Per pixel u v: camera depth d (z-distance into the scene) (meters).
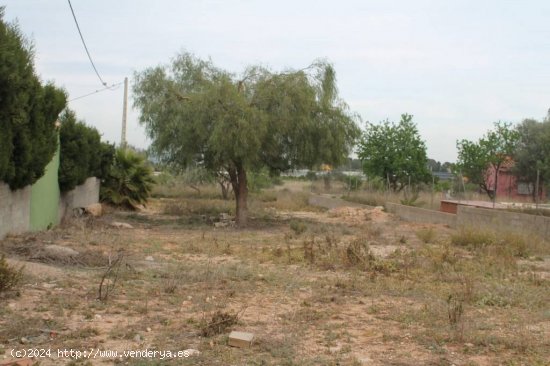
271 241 17.19
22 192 14.62
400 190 35.53
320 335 6.84
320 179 47.69
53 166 18.16
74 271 10.26
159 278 10.05
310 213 30.89
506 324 7.57
